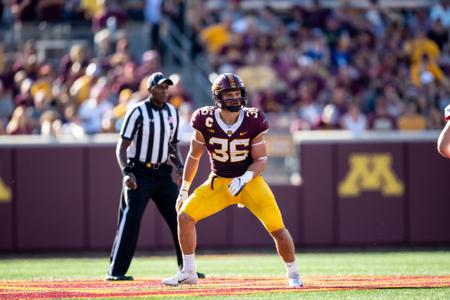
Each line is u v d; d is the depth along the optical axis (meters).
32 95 49.84
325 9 61.53
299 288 21.41
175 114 26.38
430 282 23.14
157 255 41.50
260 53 56.91
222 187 21.33
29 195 42.69
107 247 42.81
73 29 58.62
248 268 31.28
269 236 43.38
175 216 26.27
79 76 50.88
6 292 21.73
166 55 58.28
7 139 42.69
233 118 20.73
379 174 43.75
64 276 28.58
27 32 58.59
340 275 26.36
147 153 25.73
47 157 42.75
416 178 43.78
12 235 42.62
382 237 43.62
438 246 43.72
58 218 42.78
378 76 55.88
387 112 50.19
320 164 43.59
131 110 25.81
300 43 58.47
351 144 43.69
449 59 59.50
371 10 63.16
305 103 51.34
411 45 59.00
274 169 43.75
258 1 64.00
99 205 42.78
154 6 58.53
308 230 43.50
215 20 62.34
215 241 43.25
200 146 21.44
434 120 50.38
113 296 20.19
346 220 43.62
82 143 42.78
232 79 20.39
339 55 57.66
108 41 55.53
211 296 19.83
